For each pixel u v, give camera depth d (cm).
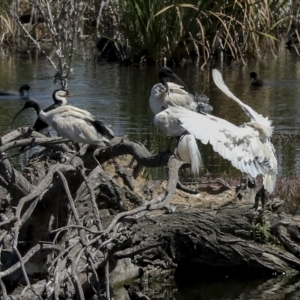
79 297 934
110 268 1152
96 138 1212
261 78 3134
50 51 3731
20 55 3691
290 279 1326
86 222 1235
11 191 1170
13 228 966
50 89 2786
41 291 1072
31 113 2414
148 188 1517
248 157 925
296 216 1427
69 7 2372
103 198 1402
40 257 1199
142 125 2266
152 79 3105
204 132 880
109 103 2592
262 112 2466
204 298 1265
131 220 1027
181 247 1357
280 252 1348
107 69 3359
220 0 3497
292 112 2456
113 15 3794
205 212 1375
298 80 3088
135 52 3556
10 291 1173
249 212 1362
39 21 3641
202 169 1806
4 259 1235
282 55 3775
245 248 1337
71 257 962
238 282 1322
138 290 1255
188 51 3484
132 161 1490
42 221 1197
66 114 1241
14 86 2845
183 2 3456
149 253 1345
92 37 4028
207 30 3572
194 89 2897
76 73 3225
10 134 1150
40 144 1111
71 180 1148
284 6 3956
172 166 1055
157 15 3428
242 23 3572
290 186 1575
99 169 1191
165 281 1329
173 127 1198
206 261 1353
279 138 2097
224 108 2548
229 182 1639
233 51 3597
